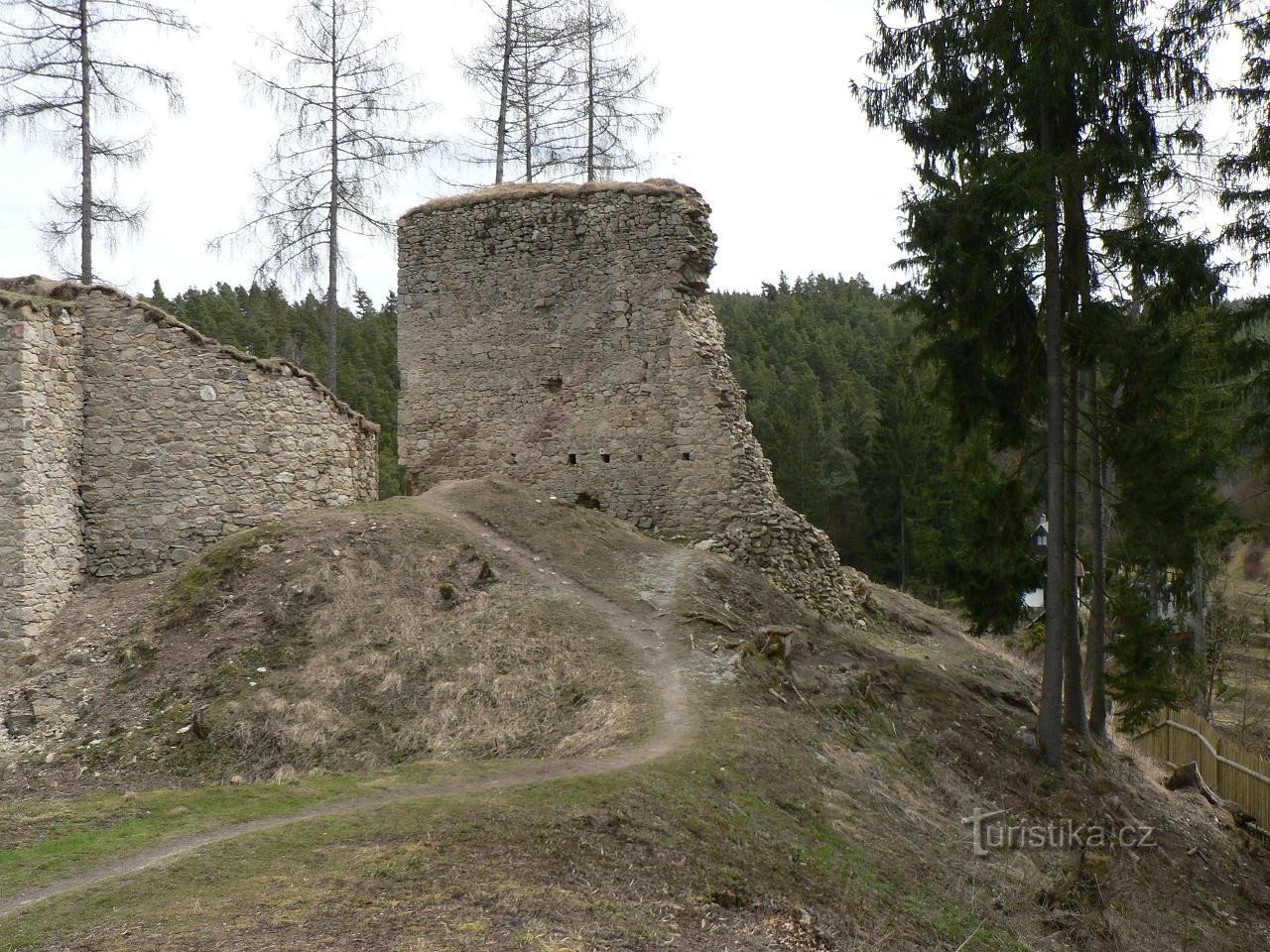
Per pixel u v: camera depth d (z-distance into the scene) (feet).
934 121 43.39
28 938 19.77
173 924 19.83
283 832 24.64
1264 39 46.24
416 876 22.00
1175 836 41.96
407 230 60.59
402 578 44.45
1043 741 43.57
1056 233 43.32
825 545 58.59
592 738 33.30
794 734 35.09
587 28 92.32
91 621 44.16
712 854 25.77
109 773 33.73
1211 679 75.51
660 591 46.60
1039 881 33.17
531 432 58.39
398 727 35.14
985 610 48.57
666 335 56.80
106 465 48.44
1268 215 48.52
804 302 256.11
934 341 45.27
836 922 24.90
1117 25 40.37
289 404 51.42
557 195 58.70
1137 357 44.19
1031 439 48.08
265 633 40.65
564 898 21.67
